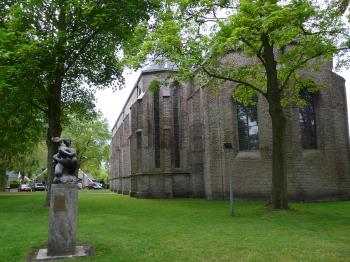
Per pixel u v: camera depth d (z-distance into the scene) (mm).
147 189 34031
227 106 27359
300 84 20844
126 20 20594
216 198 27406
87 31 20688
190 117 33094
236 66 26859
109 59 23719
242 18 14672
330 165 25781
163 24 16406
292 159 24703
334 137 26234
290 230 12273
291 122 24938
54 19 20828
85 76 24938
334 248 9289
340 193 25953
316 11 15180
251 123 26797
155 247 9531
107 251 9086
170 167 33969
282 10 13828
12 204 25484
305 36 16891
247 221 14586
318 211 17734
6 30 18766
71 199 8812
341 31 16391
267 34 15859
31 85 19266
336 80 27219
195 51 16188
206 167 29359
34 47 17547
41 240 10617
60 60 19453
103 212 18922
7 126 24797
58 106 22469
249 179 26109
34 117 26000
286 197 17641
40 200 29484
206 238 10820
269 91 17953
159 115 35594
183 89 35438
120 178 51438
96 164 74562
